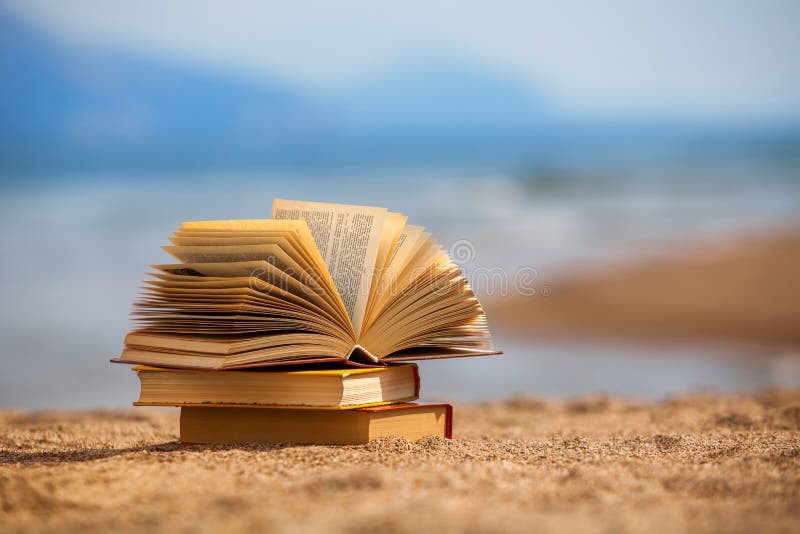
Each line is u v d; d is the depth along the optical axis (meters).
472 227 10.02
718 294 5.82
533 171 20.36
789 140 36.28
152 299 1.90
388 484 1.73
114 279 6.44
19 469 1.79
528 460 1.83
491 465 1.80
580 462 1.82
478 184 17.11
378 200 13.80
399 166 24.73
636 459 1.84
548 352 4.63
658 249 7.78
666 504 1.69
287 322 1.87
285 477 1.76
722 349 4.60
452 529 1.62
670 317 5.36
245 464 1.80
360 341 1.90
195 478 1.75
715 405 2.47
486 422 2.39
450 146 37.09
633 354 4.55
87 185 18.20
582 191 15.33
